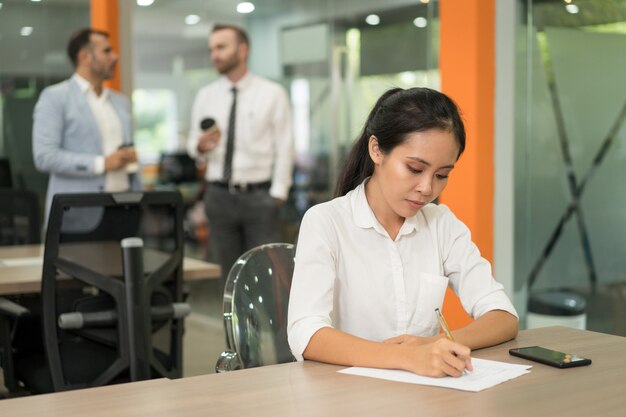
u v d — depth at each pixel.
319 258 1.89
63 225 2.70
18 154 5.73
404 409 1.36
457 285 2.08
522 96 4.07
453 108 1.80
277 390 1.49
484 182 4.02
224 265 5.29
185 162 5.74
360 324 1.96
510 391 1.47
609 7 3.74
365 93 4.89
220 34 5.10
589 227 3.89
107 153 4.24
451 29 4.09
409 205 1.81
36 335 3.10
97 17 5.71
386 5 4.71
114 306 2.80
